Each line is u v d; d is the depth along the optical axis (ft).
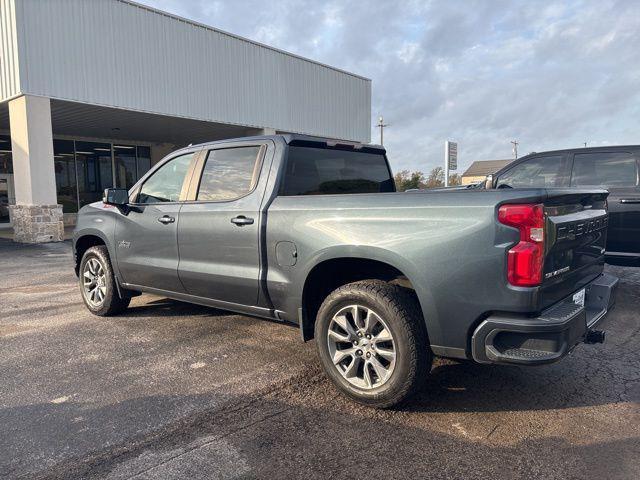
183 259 14.61
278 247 12.11
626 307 18.69
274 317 12.82
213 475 8.28
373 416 10.33
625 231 20.30
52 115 50.75
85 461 8.72
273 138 13.24
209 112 53.72
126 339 15.56
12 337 15.92
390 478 8.17
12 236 51.60
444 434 9.57
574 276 10.69
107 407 10.83
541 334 8.95
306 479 8.16
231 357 13.91
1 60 41.50
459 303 9.50
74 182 69.51
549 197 9.27
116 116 51.03
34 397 11.37
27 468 8.52
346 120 70.64
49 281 26.11
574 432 9.61
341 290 10.85
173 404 10.95
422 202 10.01
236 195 13.44
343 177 14.76
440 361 13.46
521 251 8.91
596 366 13.00
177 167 15.28
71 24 42.32
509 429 9.75
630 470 8.31
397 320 10.04
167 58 49.57
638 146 20.43
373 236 10.44
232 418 10.28
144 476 8.25
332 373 11.16
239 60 56.34
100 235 17.47
